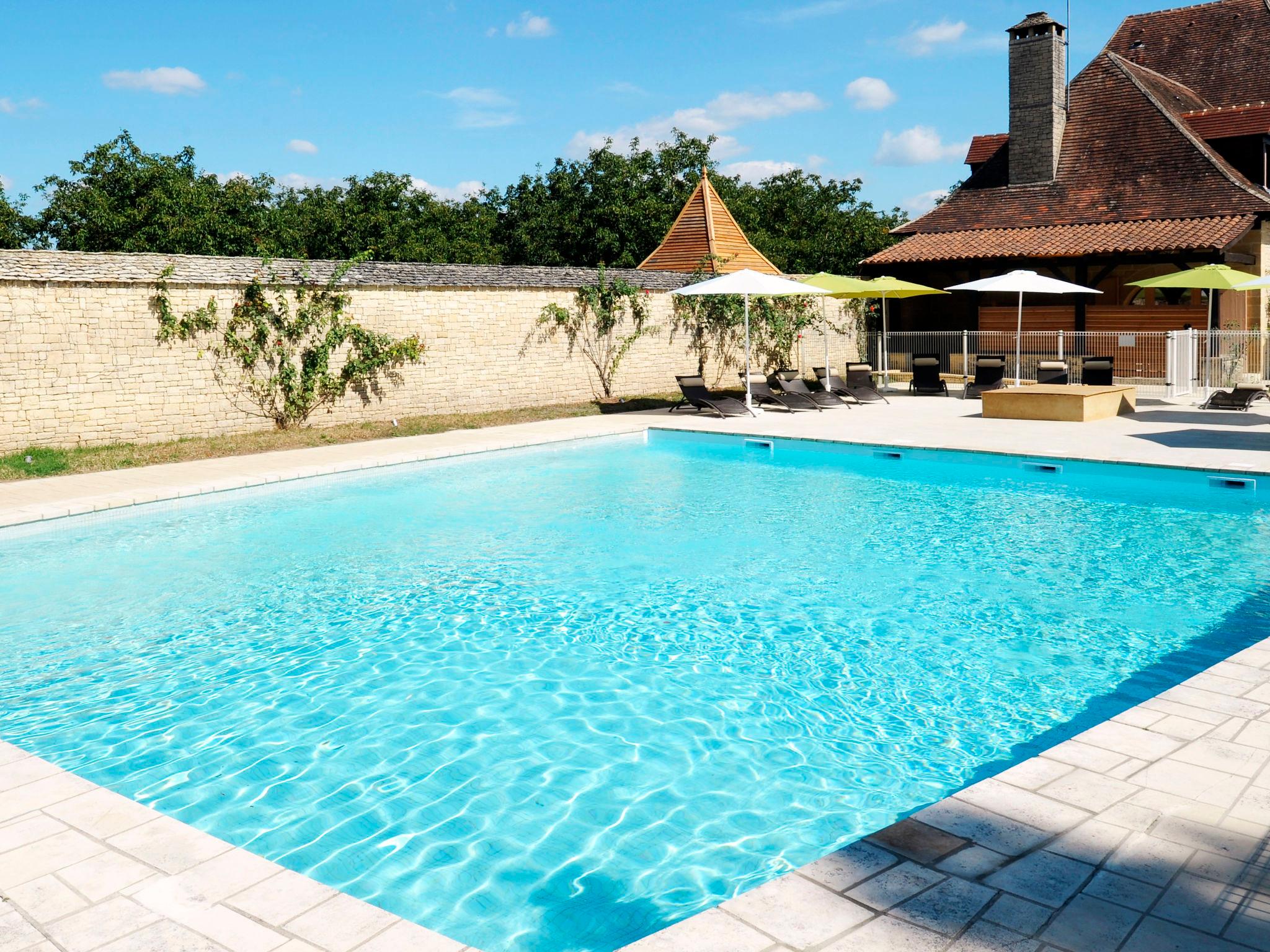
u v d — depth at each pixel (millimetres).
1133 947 2820
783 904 3078
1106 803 3707
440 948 3014
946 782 4891
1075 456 13031
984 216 26078
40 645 7195
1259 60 28547
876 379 26062
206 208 30516
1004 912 3008
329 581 8805
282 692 6246
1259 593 7906
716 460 15312
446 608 7973
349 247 36469
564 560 9438
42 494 11820
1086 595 7949
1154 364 22266
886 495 12375
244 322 16016
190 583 8797
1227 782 3865
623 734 5523
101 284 14320
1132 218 23531
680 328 23094
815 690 6117
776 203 45625
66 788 4262
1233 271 19438
